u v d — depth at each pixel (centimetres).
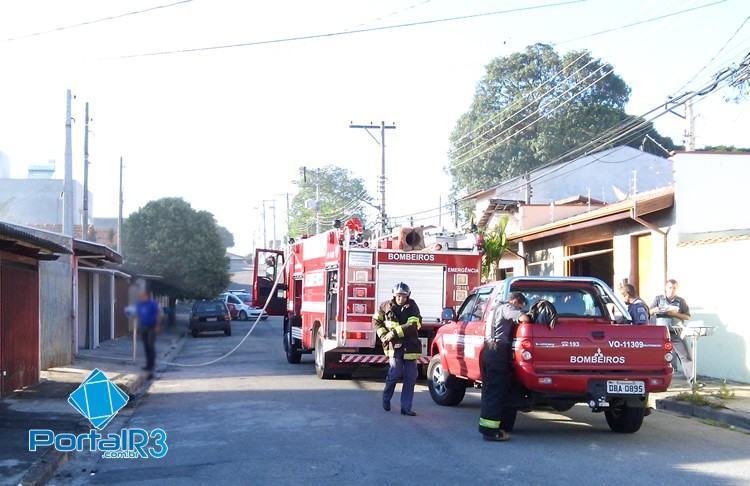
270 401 1353
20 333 1444
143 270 3788
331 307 1664
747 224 1655
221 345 2969
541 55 4519
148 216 4044
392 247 1661
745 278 1466
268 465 853
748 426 1082
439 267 1614
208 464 867
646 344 980
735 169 1667
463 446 951
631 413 1027
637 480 779
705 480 781
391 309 1205
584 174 3838
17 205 4612
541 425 1115
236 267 9825
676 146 4791
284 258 2338
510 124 4394
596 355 969
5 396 1349
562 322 986
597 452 917
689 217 1659
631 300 1347
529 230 2275
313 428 1078
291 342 2133
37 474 803
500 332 988
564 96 4322
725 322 1516
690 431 1070
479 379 1118
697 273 1602
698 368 1598
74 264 2133
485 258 2319
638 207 1675
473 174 4562
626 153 3869
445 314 1252
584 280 1135
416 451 920
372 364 1611
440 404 1298
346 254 1571
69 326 1988
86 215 3011
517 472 812
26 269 1488
